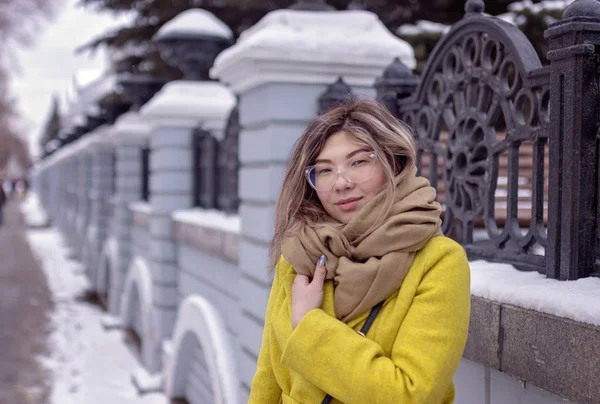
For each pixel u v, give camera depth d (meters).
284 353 1.40
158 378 6.79
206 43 6.67
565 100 1.80
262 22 3.66
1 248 20.97
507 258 2.18
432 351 1.31
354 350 1.33
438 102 2.67
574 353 1.51
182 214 6.51
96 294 12.75
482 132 2.42
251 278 3.92
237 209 5.39
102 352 8.38
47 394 6.67
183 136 6.78
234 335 4.81
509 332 1.77
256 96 3.70
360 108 1.53
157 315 6.90
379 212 1.43
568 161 1.79
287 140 3.51
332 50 3.39
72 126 18.84
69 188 22.12
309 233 1.49
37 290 13.11
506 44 2.19
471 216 2.44
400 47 3.53
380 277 1.38
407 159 1.50
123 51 13.38
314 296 1.43
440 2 8.81
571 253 1.79
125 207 10.31
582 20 1.74
